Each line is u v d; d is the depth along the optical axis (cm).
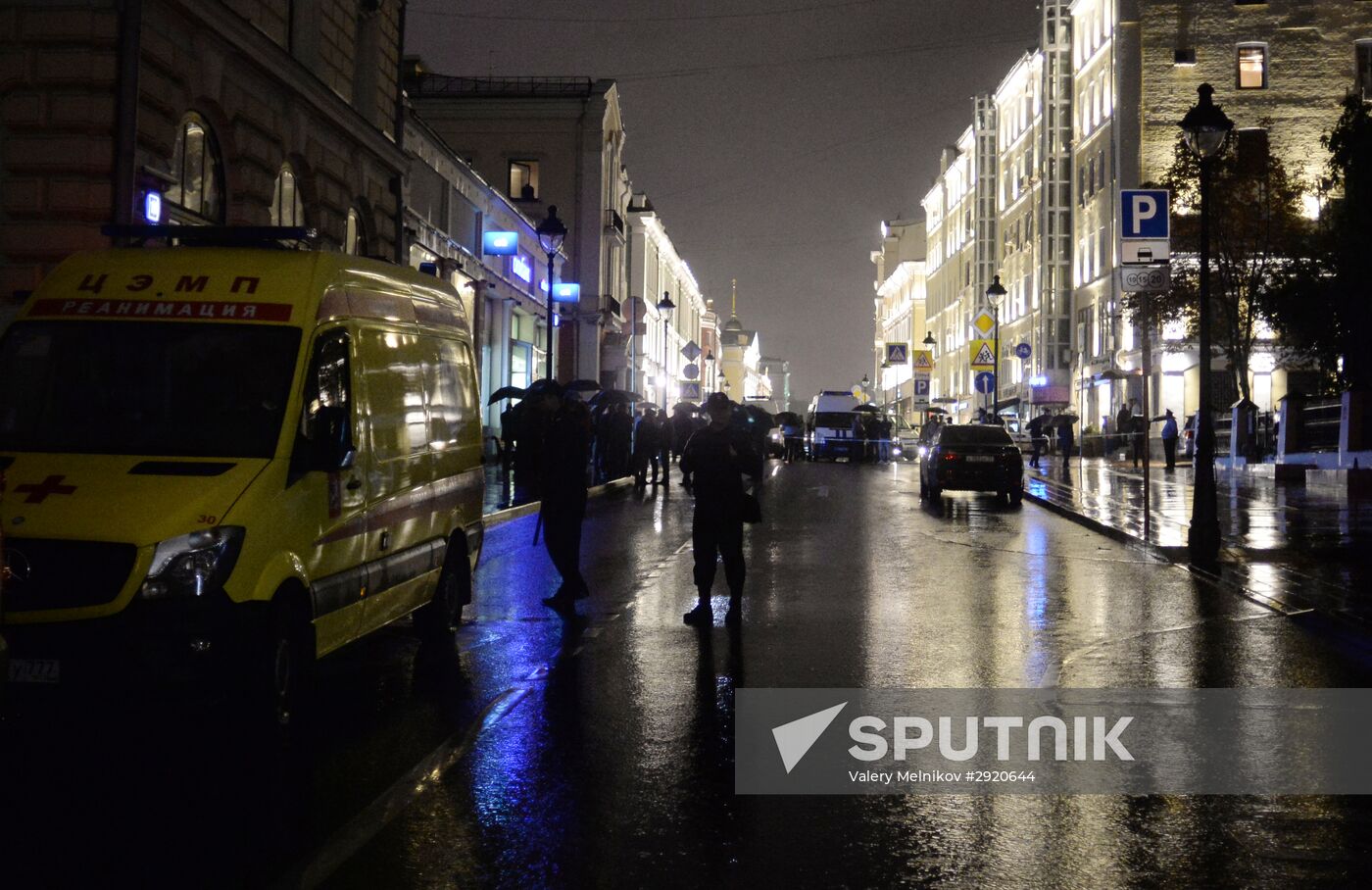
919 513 2431
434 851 531
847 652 991
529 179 5628
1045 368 6462
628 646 1017
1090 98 6091
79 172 1658
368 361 871
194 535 665
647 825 566
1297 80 5281
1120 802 607
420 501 951
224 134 1989
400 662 951
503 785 627
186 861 521
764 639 1049
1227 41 5334
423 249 3209
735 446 1110
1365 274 2720
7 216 1666
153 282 818
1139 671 920
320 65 2361
